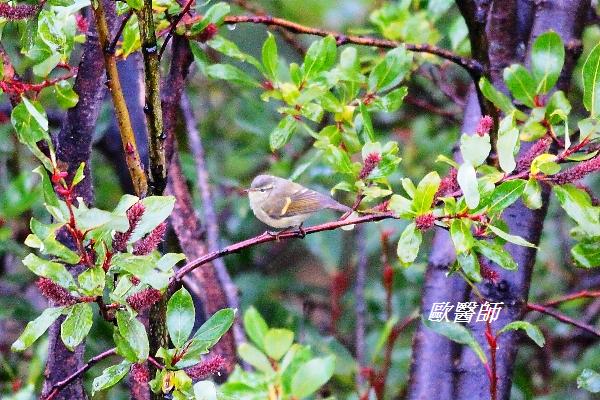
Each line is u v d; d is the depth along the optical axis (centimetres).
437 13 423
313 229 372
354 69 394
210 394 363
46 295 360
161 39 392
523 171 374
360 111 389
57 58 372
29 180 412
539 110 384
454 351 396
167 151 388
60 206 360
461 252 368
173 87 389
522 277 395
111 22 382
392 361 436
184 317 366
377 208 375
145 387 382
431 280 399
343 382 421
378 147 377
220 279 420
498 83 401
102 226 359
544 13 401
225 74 393
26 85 371
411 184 371
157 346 368
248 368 412
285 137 390
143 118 395
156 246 367
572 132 387
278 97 394
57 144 383
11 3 375
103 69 381
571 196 372
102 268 361
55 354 384
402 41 421
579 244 387
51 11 377
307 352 387
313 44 392
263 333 388
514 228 395
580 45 400
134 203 362
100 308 363
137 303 363
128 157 371
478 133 376
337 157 379
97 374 426
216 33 394
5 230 414
